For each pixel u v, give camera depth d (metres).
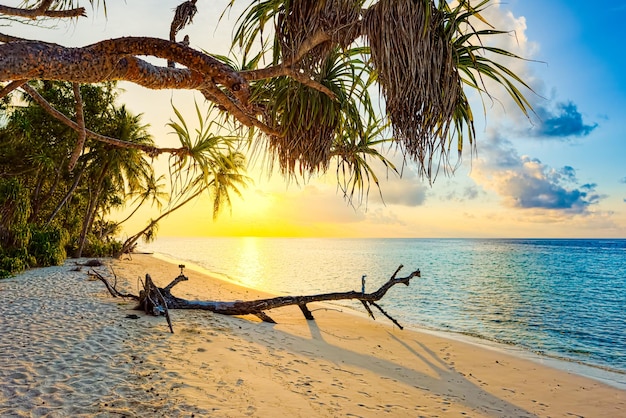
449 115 2.08
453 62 2.12
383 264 43.25
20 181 17.61
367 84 2.72
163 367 5.55
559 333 12.54
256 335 8.29
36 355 5.59
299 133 2.72
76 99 1.80
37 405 4.17
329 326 10.59
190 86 1.33
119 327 7.41
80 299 9.94
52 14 1.95
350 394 5.67
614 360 9.57
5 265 14.27
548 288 23.41
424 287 23.34
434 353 8.79
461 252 73.69
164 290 9.66
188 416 4.21
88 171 22.27
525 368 8.20
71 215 25.52
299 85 2.65
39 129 19.02
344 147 2.98
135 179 21.70
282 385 5.59
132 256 29.73
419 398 5.94
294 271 33.72
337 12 2.06
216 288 16.72
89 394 4.52
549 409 6.14
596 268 37.44
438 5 2.04
